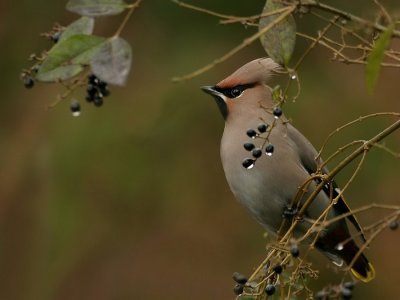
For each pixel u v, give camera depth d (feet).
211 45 46.70
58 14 48.65
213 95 30.25
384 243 44.62
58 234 46.78
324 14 43.06
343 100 44.78
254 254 45.91
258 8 45.32
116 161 46.39
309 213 29.12
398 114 21.49
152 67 47.09
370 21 20.02
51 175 47.11
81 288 46.34
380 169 42.80
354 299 44.37
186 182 46.26
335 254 29.32
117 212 46.52
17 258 47.16
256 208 30.09
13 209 47.26
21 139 47.93
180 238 46.39
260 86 29.78
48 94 48.32
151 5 47.21
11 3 48.75
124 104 46.83
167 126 46.39
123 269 46.50
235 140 29.73
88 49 19.16
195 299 45.73
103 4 19.33
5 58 48.65
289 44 20.15
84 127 46.93
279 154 29.43
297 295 23.81
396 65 21.22
